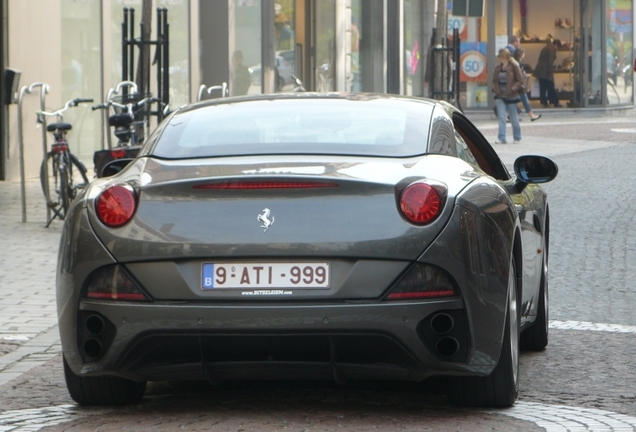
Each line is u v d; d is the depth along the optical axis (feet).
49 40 141.38
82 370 38.34
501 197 40.86
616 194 127.24
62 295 38.65
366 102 44.96
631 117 303.48
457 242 37.04
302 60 216.13
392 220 36.70
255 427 37.09
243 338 36.42
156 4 168.45
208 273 36.68
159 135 43.09
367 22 246.47
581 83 308.40
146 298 36.99
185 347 36.99
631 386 45.14
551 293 71.36
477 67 292.81
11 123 135.64
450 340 37.45
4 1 133.28
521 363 50.03
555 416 39.22
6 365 50.47
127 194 37.88
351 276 36.29
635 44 320.50
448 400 40.70
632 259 85.35
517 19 303.89
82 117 150.41
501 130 202.28
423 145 41.22
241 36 189.37
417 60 269.03
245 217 36.83
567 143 201.16
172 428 37.35
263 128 42.50
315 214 36.68
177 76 174.40
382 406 40.52
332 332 36.14
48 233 95.96
